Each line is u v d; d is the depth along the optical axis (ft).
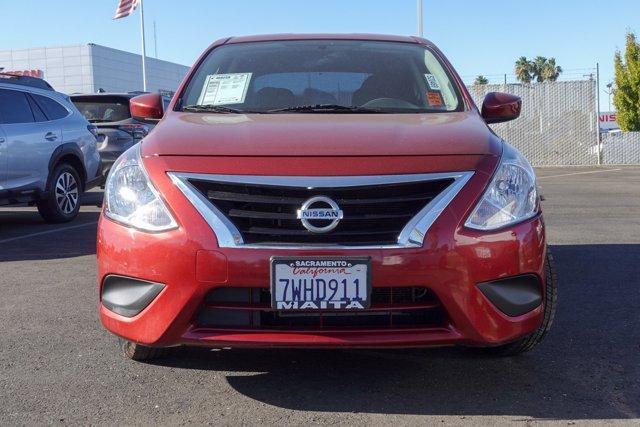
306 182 9.04
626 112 78.69
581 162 65.57
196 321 9.18
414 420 9.17
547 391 10.09
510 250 9.22
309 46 14.60
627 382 10.39
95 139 29.81
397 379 10.59
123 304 9.45
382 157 9.37
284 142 9.74
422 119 11.43
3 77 26.09
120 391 10.21
